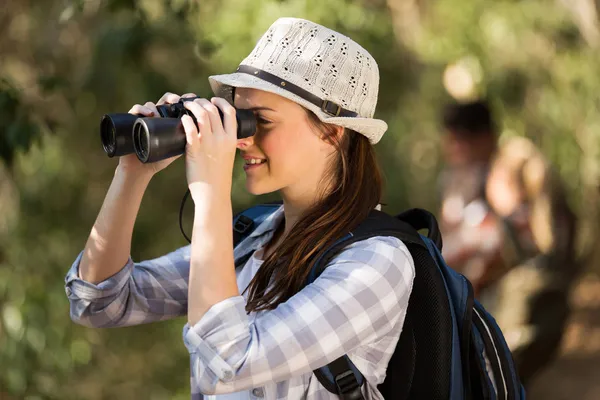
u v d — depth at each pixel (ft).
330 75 10.01
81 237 27.09
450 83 27.89
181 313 11.67
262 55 10.14
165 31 22.67
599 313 45.96
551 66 38.09
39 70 25.94
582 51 37.93
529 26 36.42
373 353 9.68
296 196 10.36
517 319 22.21
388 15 35.17
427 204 38.91
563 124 38.04
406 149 36.35
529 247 22.35
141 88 24.29
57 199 26.71
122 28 22.18
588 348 41.16
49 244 25.98
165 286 11.46
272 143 9.95
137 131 9.26
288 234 10.18
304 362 9.00
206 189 9.13
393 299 9.39
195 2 21.06
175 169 28.37
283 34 10.16
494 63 36.35
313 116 10.02
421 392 9.78
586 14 33.14
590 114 38.52
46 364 23.84
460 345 10.10
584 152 38.78
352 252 9.59
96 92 23.81
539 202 22.41
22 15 25.96
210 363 8.85
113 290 10.87
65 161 26.63
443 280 10.05
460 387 9.86
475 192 22.75
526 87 37.22
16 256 25.14
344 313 9.13
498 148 26.03
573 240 22.65
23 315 23.43
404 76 34.04
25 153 17.43
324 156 10.21
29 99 24.29
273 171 10.03
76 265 11.10
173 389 29.07
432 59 35.35
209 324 8.87
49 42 26.09
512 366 10.46
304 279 9.71
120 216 10.73
